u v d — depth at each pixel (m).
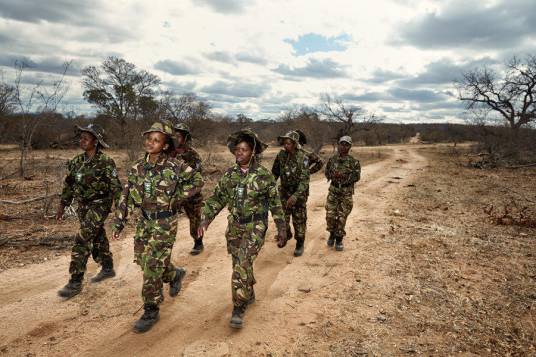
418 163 28.41
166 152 3.51
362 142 71.31
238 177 3.55
